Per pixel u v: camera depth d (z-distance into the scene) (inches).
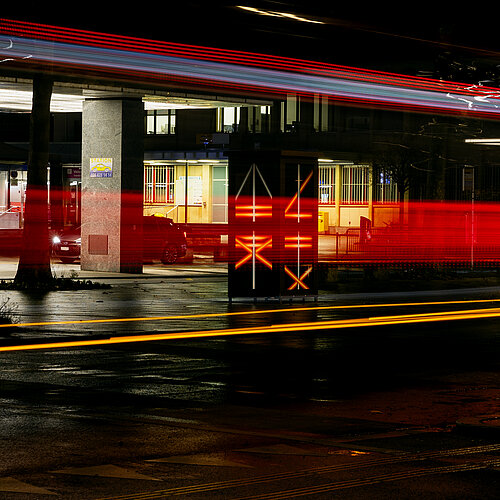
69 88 1540.4
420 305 1282.0
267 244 1277.1
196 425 513.0
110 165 1646.2
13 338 861.2
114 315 1085.1
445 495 370.3
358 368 733.3
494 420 511.5
